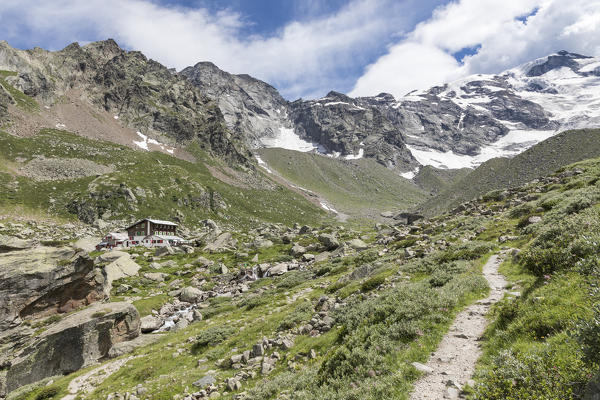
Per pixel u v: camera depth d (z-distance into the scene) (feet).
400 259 115.44
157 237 361.10
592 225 50.80
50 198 442.91
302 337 69.31
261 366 62.13
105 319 106.83
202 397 57.67
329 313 76.33
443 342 39.37
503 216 149.48
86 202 454.81
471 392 27.71
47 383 87.81
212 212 622.95
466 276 65.51
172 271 228.84
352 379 37.58
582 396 20.70
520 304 38.81
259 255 249.55
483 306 48.49
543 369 24.54
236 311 119.03
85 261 130.93
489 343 35.68
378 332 45.24
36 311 114.62
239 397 52.29
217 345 82.02
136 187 529.45
